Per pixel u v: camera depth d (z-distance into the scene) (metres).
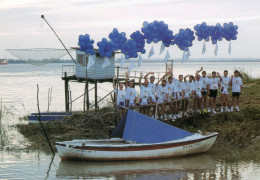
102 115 19.78
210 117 19.06
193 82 18.31
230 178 12.57
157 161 14.91
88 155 14.64
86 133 18.58
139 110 16.84
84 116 20.41
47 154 16.19
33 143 17.94
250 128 17.70
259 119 18.78
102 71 28.34
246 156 15.16
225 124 18.31
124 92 16.75
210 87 19.02
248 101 21.84
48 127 20.03
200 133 16.48
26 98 44.19
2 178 12.85
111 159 14.73
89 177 12.91
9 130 21.33
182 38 17.73
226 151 16.09
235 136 17.19
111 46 16.81
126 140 15.74
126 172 13.44
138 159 14.91
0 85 70.06
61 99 42.78
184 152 15.45
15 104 37.66
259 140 16.78
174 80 18.05
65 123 20.33
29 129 20.55
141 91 16.86
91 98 43.38
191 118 18.72
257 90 25.50
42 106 35.62
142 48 17.42
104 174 13.25
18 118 26.81
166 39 17.78
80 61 28.31
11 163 14.75
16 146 17.59
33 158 15.54
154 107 17.50
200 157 15.45
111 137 15.54
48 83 76.25
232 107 19.44
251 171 13.27
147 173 13.30
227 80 19.09
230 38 19.25
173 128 15.52
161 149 15.02
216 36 19.02
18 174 13.34
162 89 17.50
